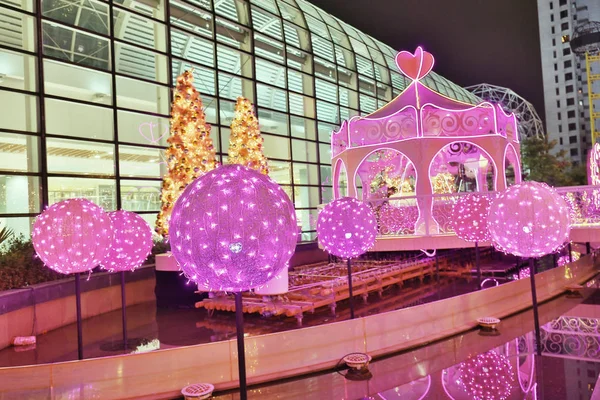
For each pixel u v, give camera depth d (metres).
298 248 17.50
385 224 13.46
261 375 5.96
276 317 10.16
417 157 13.53
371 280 12.36
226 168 3.89
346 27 31.22
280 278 9.90
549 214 6.58
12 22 13.59
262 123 21.47
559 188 12.70
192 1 18.80
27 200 13.52
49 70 14.79
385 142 14.31
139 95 17.05
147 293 12.71
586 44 62.00
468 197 10.42
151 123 17.28
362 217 8.66
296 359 6.21
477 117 14.10
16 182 13.53
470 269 16.41
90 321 10.27
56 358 7.61
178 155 12.19
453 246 12.32
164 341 8.52
